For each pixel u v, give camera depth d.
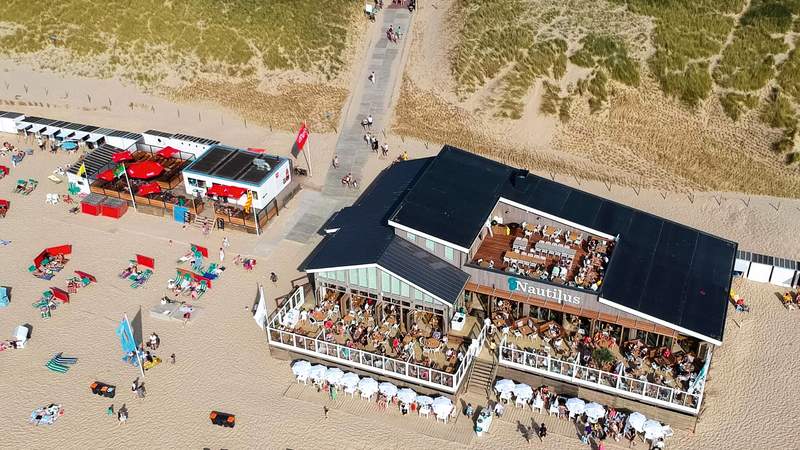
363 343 49.81
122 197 65.44
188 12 86.06
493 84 76.94
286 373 49.91
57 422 46.53
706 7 78.25
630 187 67.75
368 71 80.88
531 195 54.12
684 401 44.25
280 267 58.81
